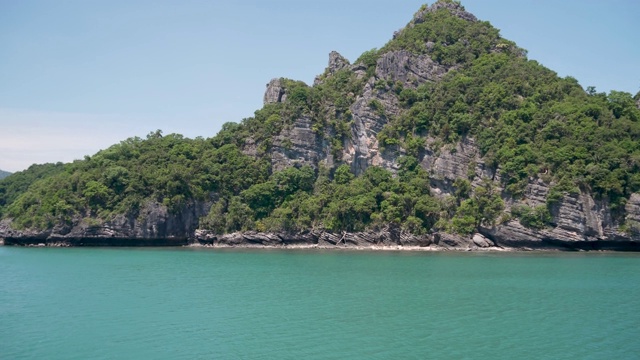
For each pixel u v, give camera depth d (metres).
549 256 137.62
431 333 60.62
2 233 174.50
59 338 58.75
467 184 162.88
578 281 95.00
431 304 75.12
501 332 61.19
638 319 67.19
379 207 165.12
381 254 144.75
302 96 190.25
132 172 173.25
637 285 90.75
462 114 173.38
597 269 110.81
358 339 58.31
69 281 94.06
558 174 149.88
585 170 148.62
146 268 112.12
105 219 165.12
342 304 75.12
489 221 154.38
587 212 146.88
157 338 58.59
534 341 57.97
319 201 169.25
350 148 183.00
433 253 147.62
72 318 66.94
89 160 185.75
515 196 153.75
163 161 181.00
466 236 155.50
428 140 175.75
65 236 165.50
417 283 92.69
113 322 65.06
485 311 71.19
